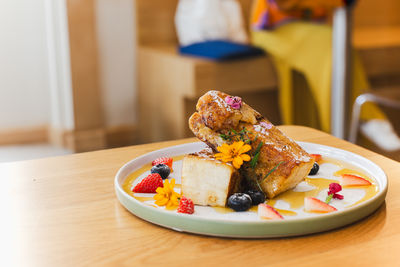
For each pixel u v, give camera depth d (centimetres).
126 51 308
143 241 76
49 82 301
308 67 254
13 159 276
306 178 99
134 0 303
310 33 253
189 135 275
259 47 271
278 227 75
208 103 93
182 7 296
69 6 277
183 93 262
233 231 75
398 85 309
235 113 92
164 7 309
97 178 102
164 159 105
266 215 80
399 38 312
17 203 90
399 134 309
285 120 272
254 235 75
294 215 82
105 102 309
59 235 78
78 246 75
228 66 259
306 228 76
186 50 272
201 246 74
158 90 287
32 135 305
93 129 302
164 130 288
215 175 85
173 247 74
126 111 316
